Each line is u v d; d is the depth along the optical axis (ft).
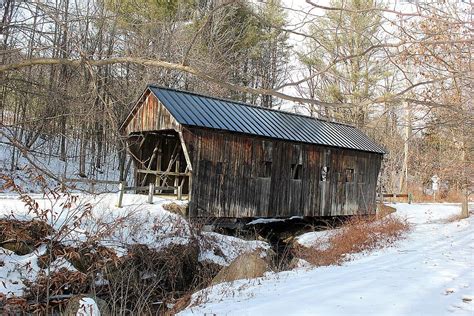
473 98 18.21
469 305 21.22
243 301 24.66
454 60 17.78
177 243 41.93
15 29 22.27
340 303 21.93
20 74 25.20
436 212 82.64
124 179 58.65
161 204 49.37
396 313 19.80
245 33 66.90
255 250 47.57
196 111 52.75
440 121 18.48
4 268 30.60
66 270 29.58
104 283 33.30
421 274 29.68
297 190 62.23
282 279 32.14
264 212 57.52
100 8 38.88
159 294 36.52
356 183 73.05
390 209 82.07
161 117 52.37
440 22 14.02
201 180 50.78
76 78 32.07
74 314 24.38
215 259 44.45
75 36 29.32
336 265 38.01
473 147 33.65
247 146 55.67
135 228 40.42
